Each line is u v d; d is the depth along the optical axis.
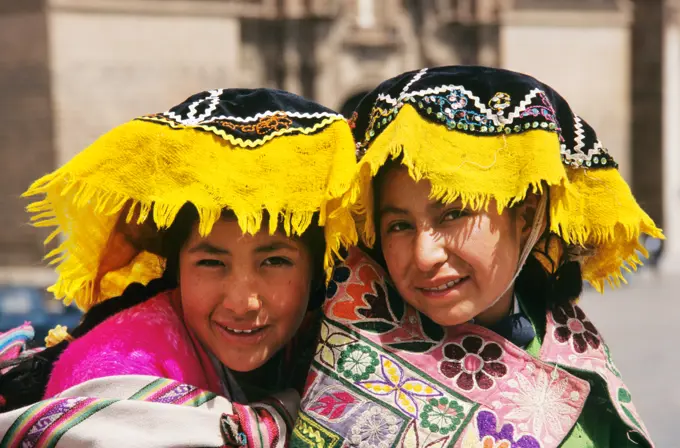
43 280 18.75
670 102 25.92
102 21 21.47
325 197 2.41
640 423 2.66
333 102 24.98
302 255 2.60
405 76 2.56
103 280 2.85
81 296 2.81
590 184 2.62
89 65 21.41
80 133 21.36
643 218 2.65
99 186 2.44
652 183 25.97
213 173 2.41
